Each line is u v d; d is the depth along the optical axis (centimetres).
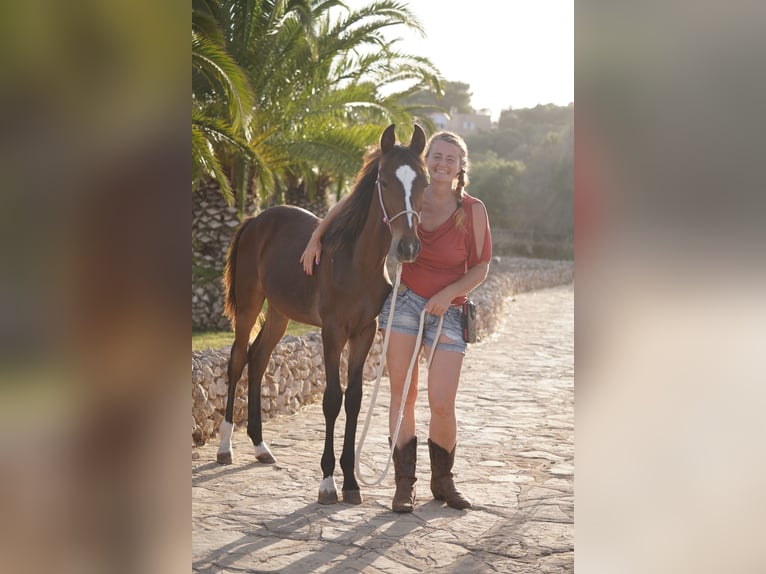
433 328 340
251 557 280
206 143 656
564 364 920
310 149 887
